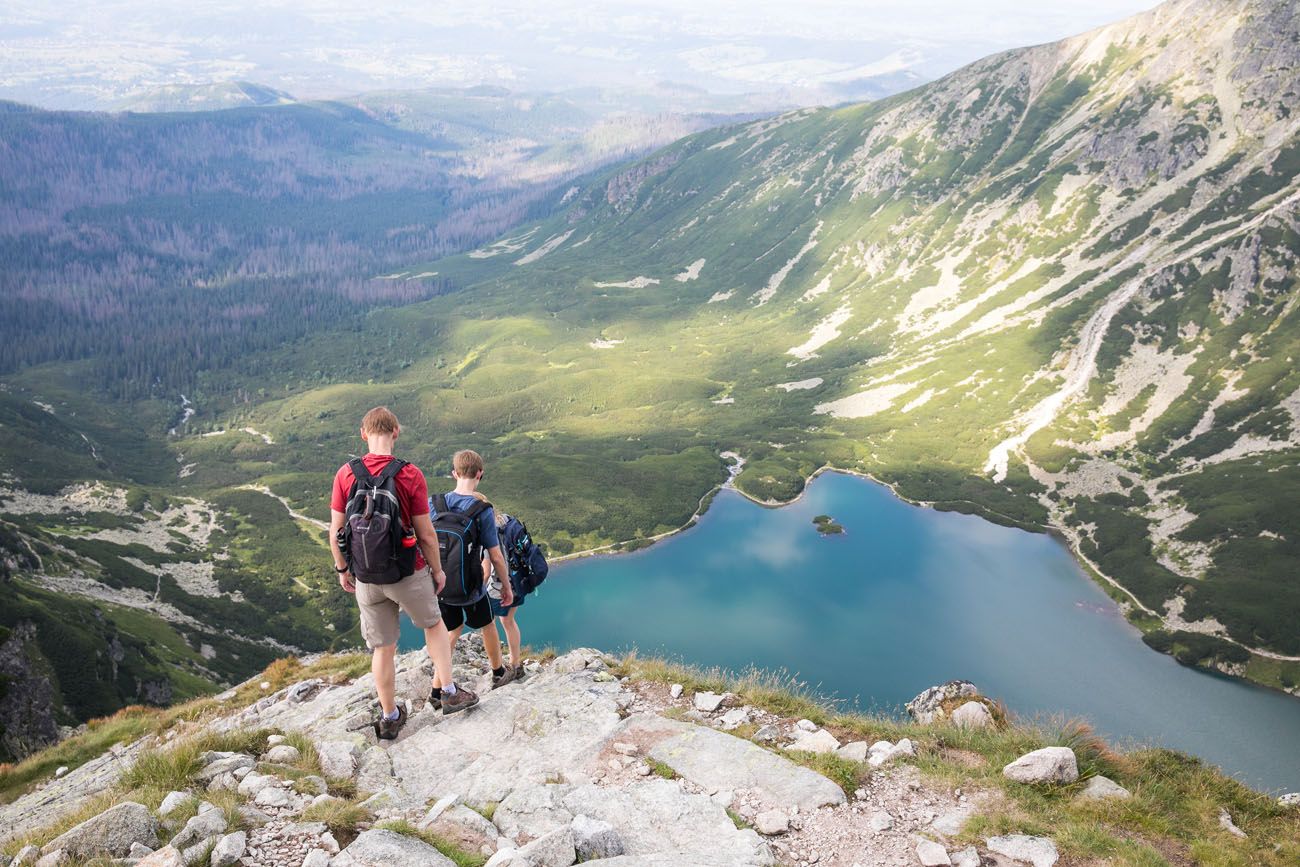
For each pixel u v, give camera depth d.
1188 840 9.27
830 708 13.34
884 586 176.12
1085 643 154.25
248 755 10.96
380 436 10.55
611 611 164.12
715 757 10.71
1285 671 144.25
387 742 12.02
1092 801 9.66
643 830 8.95
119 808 8.32
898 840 8.86
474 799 9.91
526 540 14.42
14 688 113.56
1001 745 11.25
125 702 127.19
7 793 22.59
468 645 17.20
